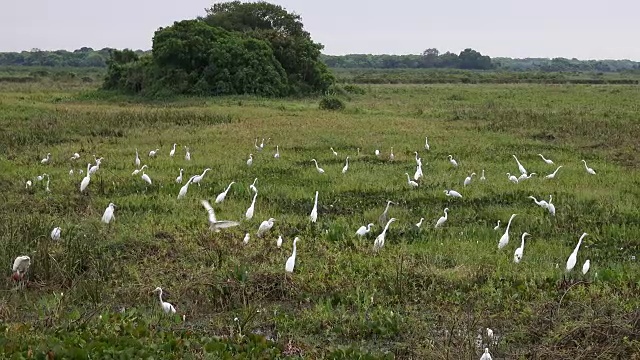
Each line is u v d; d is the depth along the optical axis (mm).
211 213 12617
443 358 8867
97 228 14305
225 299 11148
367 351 9547
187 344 8977
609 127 31297
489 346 9352
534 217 16000
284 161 22922
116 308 10969
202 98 49125
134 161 22438
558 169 20641
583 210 16781
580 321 9562
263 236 14125
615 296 10836
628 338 9258
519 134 30031
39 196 17344
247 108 41562
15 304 10484
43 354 8266
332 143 27078
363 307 10875
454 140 28141
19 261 11188
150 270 12188
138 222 15055
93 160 22594
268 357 8727
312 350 9328
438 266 12812
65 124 30438
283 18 65125
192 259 12906
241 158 23359
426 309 11000
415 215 16484
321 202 17547
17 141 26047
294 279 11805
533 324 10023
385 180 20016
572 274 12195
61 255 12312
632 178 20625
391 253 13320
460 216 16359
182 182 19359
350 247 13742
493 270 12375
